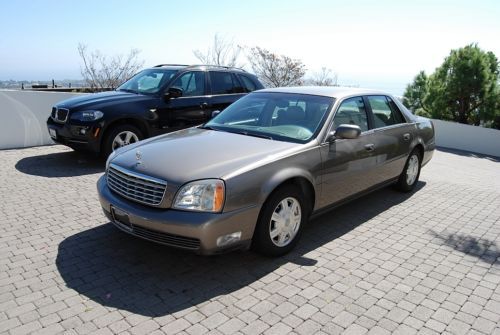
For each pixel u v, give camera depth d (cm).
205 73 841
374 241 458
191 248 342
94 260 385
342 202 486
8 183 609
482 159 1245
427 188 700
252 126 484
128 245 418
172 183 345
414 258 420
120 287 342
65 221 474
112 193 393
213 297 333
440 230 502
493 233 500
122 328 290
